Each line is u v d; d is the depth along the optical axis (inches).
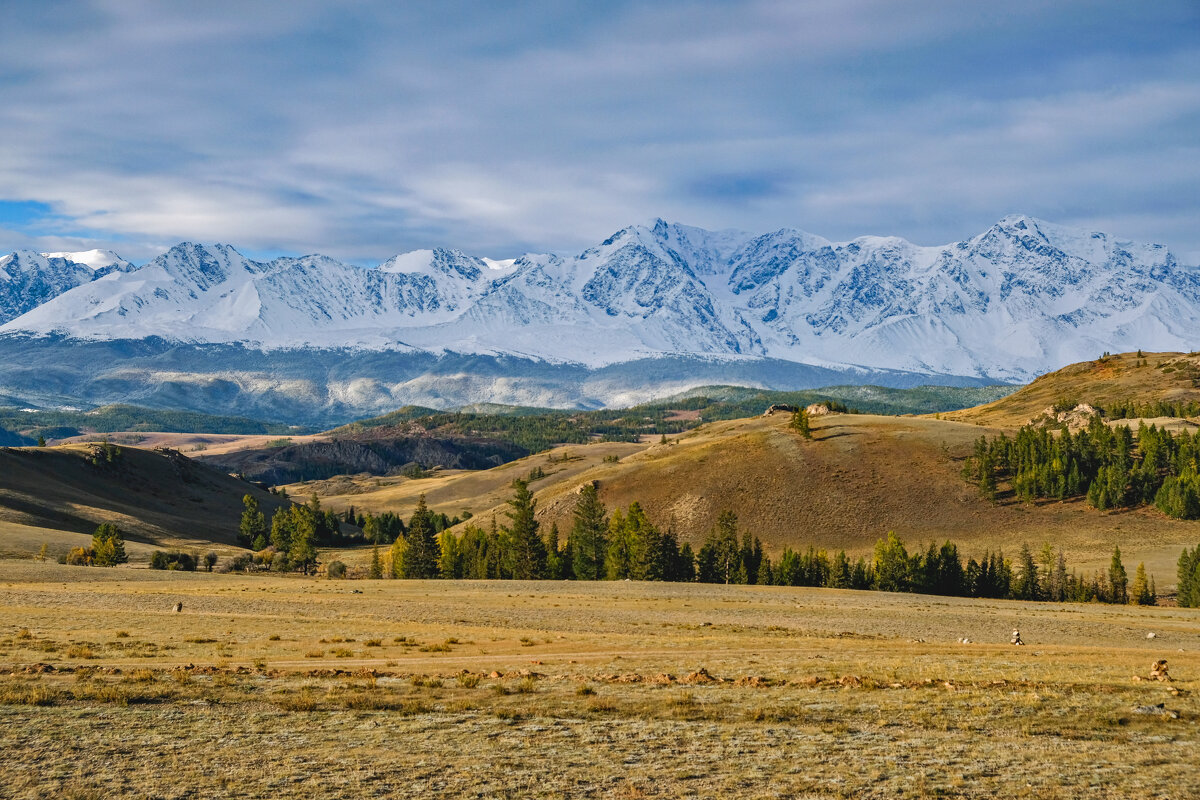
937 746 1216.2
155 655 1939.0
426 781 1048.2
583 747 1199.6
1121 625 3457.2
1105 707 1440.7
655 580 6028.5
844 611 3681.1
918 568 5836.6
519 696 1525.6
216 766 1085.8
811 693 1558.8
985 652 2295.8
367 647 2188.7
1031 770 1115.3
